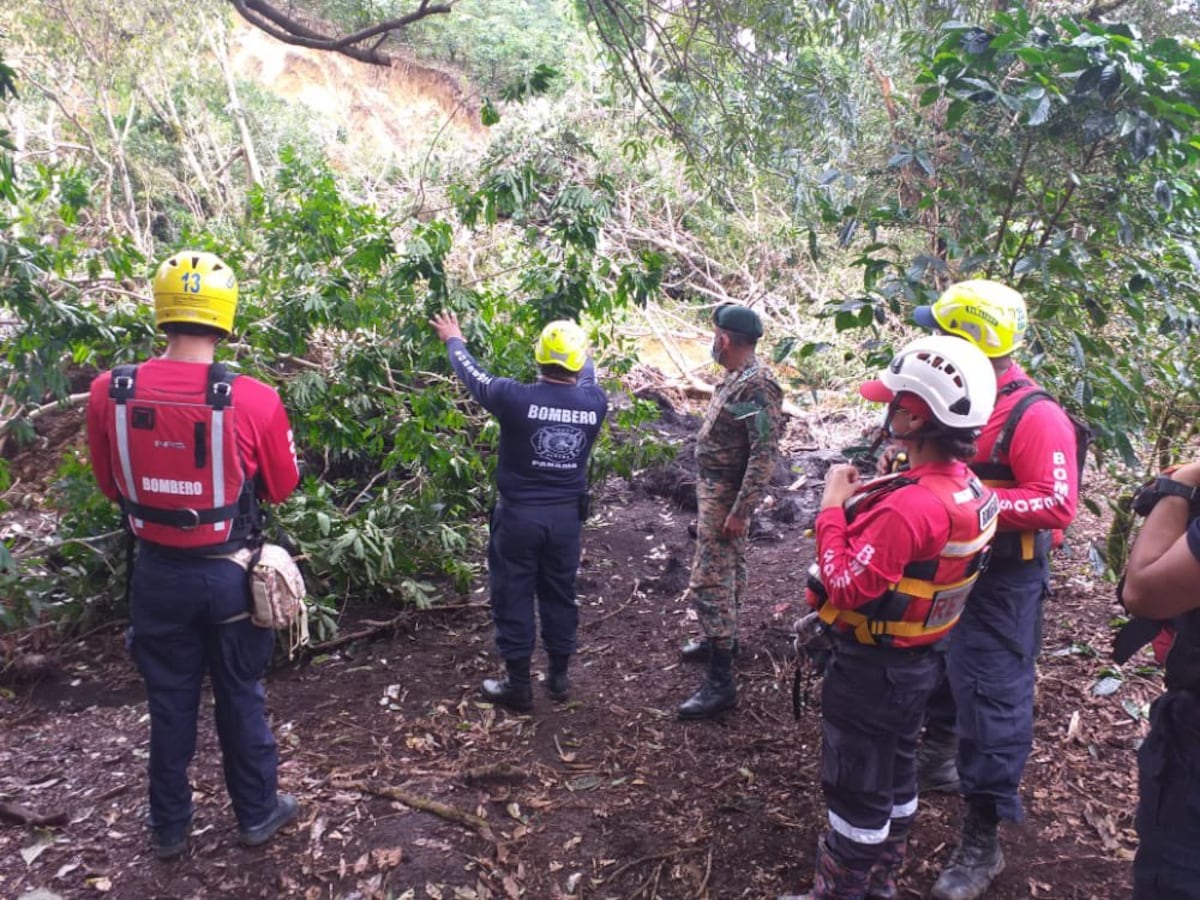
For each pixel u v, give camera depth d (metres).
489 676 4.28
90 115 12.33
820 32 5.54
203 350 2.81
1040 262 3.59
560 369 3.76
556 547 3.86
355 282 4.97
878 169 4.39
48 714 3.90
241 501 2.83
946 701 3.30
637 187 10.57
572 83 10.84
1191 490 1.97
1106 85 3.34
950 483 2.33
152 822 2.97
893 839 2.67
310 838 3.10
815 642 2.51
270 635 2.99
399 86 16.38
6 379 4.34
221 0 12.79
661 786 3.44
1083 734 3.70
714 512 3.83
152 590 2.79
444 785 3.42
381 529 4.93
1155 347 4.44
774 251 10.52
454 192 5.02
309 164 5.21
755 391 3.66
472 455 5.29
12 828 3.13
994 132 3.85
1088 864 2.98
